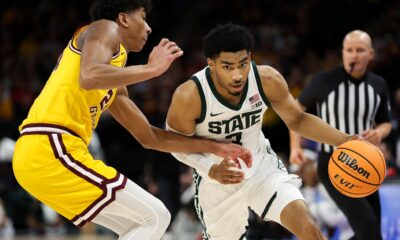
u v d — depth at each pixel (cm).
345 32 1616
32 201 1098
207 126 546
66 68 482
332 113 702
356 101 695
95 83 443
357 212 652
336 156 542
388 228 820
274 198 549
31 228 1093
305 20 1630
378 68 1409
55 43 1627
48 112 475
